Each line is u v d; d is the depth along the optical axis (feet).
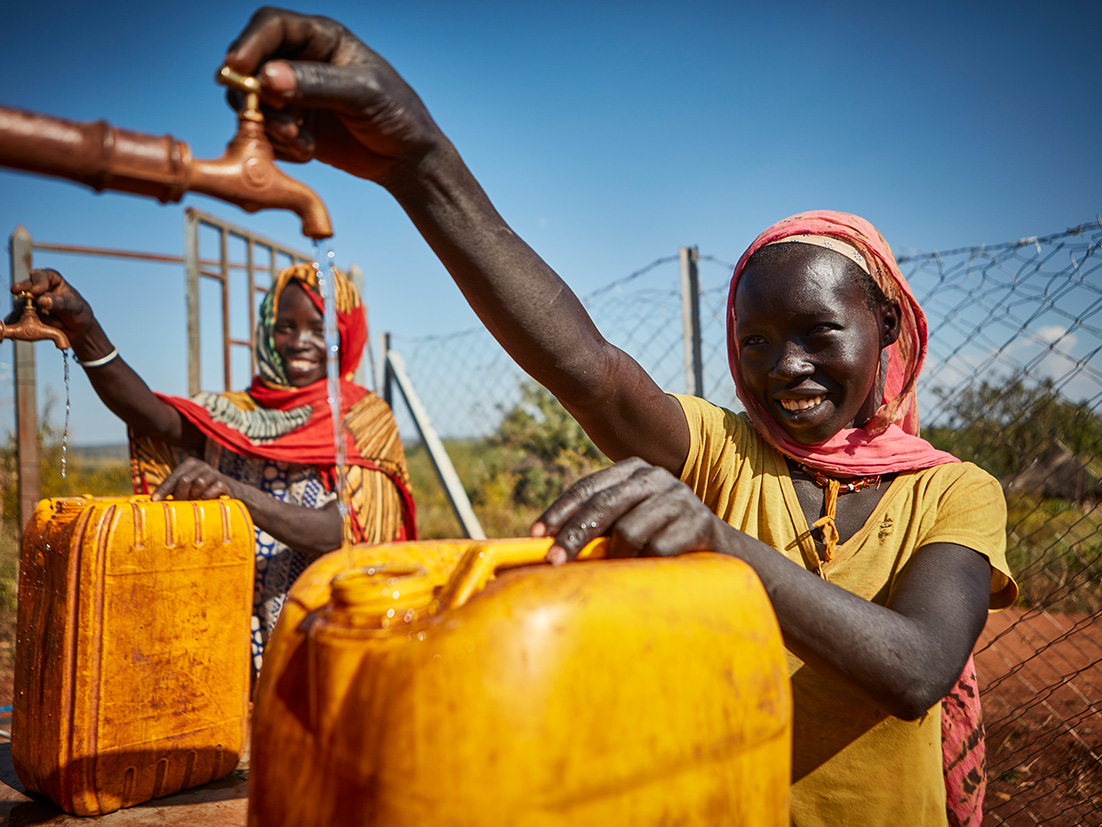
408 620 1.99
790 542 4.27
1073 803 8.73
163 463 9.11
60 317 7.36
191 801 5.19
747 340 4.37
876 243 4.37
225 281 16.12
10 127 1.67
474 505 28.76
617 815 1.95
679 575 2.22
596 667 1.94
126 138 1.83
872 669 2.90
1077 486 13.11
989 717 11.18
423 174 2.69
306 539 8.64
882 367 4.63
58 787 4.82
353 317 11.12
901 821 3.90
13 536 20.35
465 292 3.25
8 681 12.75
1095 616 9.83
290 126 2.12
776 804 2.33
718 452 4.57
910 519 4.12
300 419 9.99
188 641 5.26
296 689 2.12
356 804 1.87
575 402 3.78
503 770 1.82
